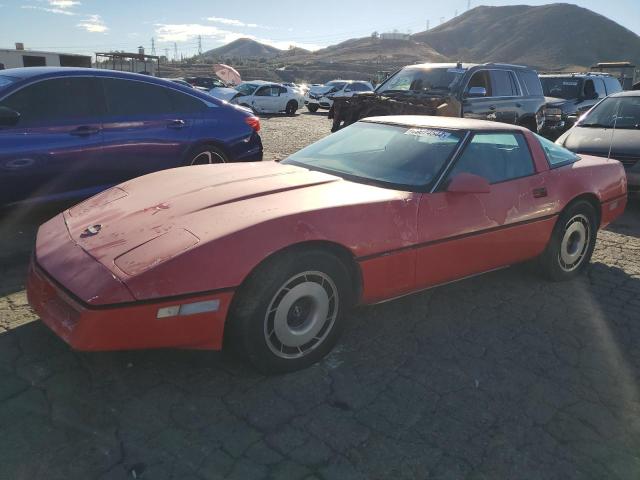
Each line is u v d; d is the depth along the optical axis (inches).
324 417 98.8
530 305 153.7
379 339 129.2
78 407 97.9
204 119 237.3
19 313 132.0
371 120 170.2
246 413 98.7
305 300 110.9
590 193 170.1
